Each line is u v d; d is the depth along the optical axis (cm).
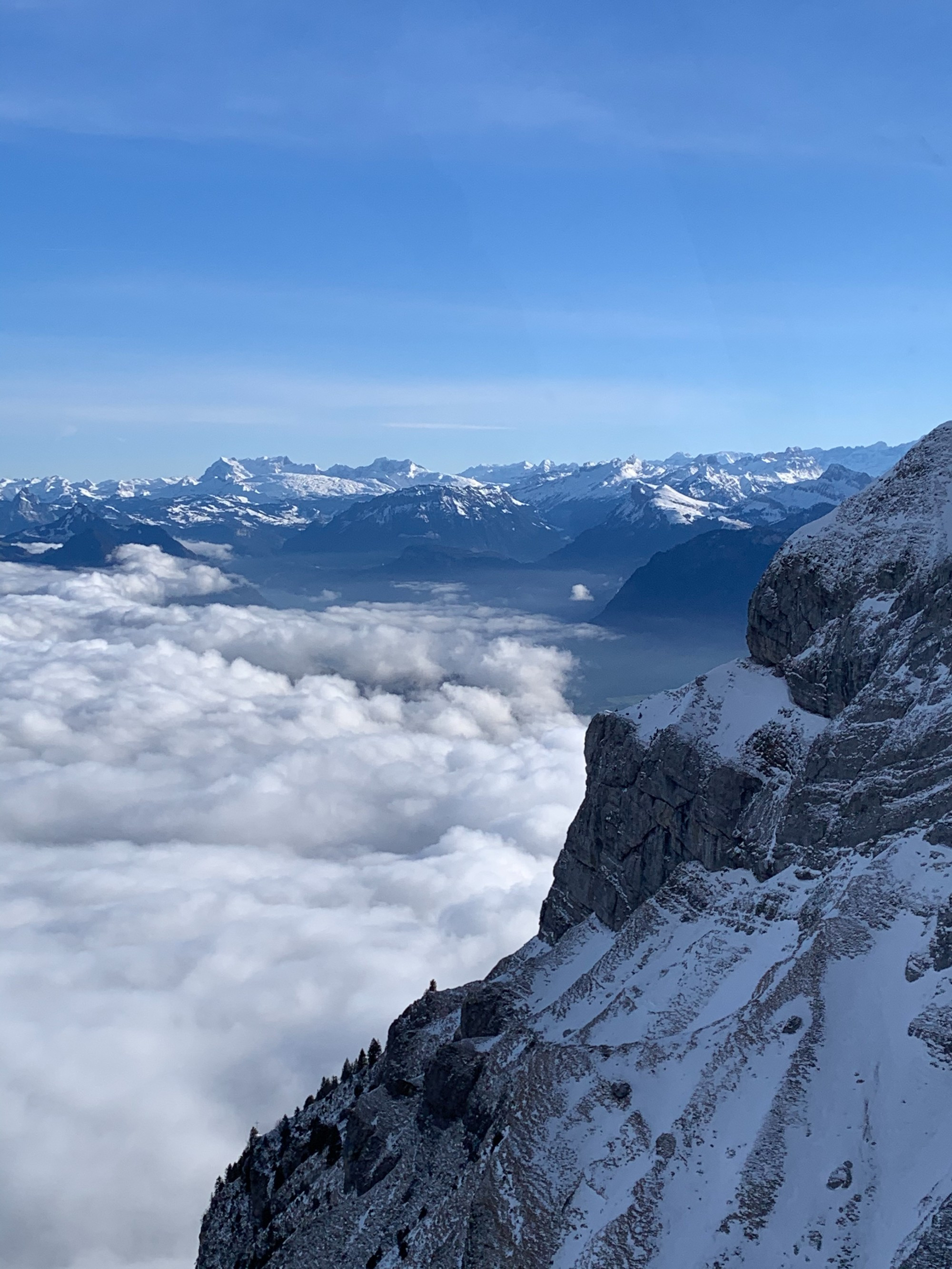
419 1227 10619
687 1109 9369
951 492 15225
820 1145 8419
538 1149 9775
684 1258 8031
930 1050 8538
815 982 9800
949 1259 6862
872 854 11256
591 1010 12719
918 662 12875
